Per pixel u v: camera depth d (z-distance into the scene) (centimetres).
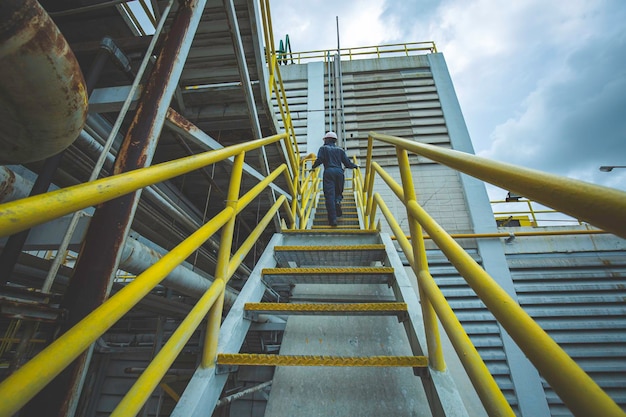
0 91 49
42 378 50
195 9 179
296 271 189
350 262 243
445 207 642
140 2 278
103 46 195
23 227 45
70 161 230
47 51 46
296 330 186
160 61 161
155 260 203
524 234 547
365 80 889
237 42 264
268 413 134
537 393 417
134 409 75
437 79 847
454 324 92
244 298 161
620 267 504
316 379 149
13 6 40
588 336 450
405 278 174
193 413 99
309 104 880
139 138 139
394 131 784
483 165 64
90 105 176
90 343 61
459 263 82
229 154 143
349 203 658
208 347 121
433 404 111
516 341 56
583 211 39
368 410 134
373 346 171
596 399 41
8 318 83
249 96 295
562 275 508
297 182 438
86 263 110
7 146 64
